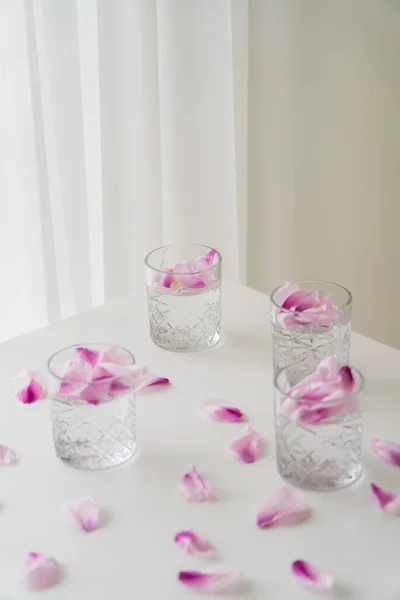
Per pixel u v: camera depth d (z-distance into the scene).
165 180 1.87
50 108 1.65
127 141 1.74
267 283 2.24
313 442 1.04
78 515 1.02
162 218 1.86
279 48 1.98
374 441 1.10
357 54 2.12
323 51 2.06
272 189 2.12
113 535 1.00
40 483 1.07
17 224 1.71
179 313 1.27
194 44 1.77
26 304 1.78
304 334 1.19
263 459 1.09
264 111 2.02
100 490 1.06
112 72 1.69
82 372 1.09
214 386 1.21
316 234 2.28
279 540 0.99
